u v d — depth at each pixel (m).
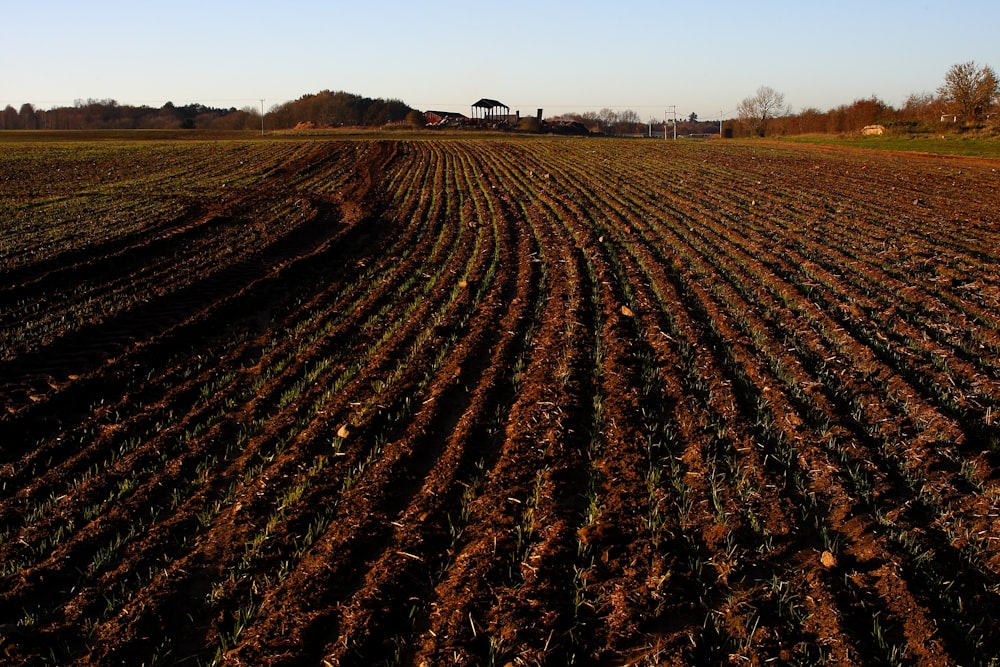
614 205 28.38
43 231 21.42
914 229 21.94
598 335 12.18
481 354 11.56
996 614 5.55
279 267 17.44
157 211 25.92
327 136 90.00
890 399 9.36
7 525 7.11
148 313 13.89
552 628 5.49
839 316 13.03
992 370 10.49
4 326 12.82
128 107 158.62
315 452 8.37
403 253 19.98
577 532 6.66
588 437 8.64
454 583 6.00
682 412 9.09
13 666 5.20
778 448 8.15
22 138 83.94
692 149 60.03
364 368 11.09
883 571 5.97
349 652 5.26
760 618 5.55
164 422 9.35
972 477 7.41
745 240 20.22
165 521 7.06
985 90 61.12
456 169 45.41
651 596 5.80
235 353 12.02
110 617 5.77
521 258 18.73
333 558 6.35
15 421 9.14
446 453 8.20
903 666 5.04
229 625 5.70
